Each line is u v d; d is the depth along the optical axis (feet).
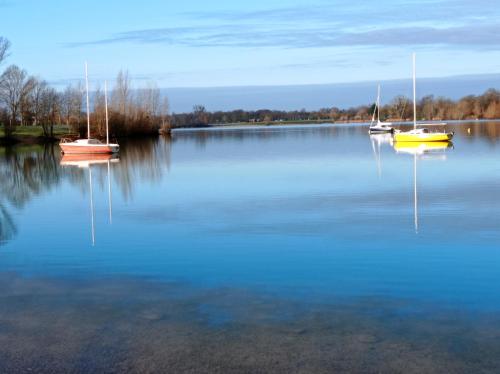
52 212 68.74
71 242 51.34
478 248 46.11
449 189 79.97
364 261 42.80
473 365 24.72
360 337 27.96
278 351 26.43
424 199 71.67
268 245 48.62
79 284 37.99
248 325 29.78
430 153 150.71
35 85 270.87
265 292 35.58
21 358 26.17
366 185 86.74
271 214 63.57
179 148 209.67
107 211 68.54
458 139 212.02
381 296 34.45
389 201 70.74
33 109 277.64
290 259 43.78
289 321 30.30
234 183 94.22
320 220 59.41
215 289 36.37
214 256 45.16
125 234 54.39
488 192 76.18
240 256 45.01
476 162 120.37
